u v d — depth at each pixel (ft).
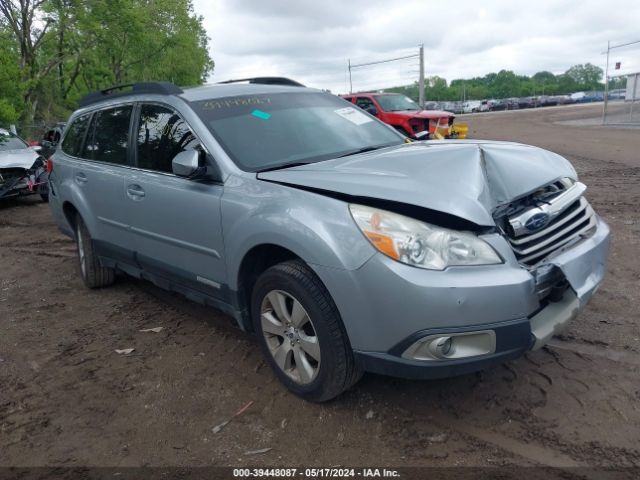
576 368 11.47
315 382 10.30
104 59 121.60
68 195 17.44
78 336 14.93
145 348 13.89
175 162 11.60
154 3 110.52
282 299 10.61
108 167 15.67
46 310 17.06
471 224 9.06
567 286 10.00
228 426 10.37
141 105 14.79
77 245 18.76
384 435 9.79
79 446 10.07
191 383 12.01
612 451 9.00
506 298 8.81
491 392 10.83
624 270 16.90
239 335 14.29
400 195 9.22
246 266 11.37
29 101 85.15
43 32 88.33
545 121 110.63
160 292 18.07
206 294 12.95
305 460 9.30
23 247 25.91
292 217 9.93
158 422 10.65
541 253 9.87
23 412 11.28
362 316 9.21
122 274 19.11
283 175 11.00
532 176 10.36
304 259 9.73
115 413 11.05
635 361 11.62
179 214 12.67
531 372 11.43
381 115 53.36
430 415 10.25
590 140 60.34
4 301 18.16
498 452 9.15
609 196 28.25
